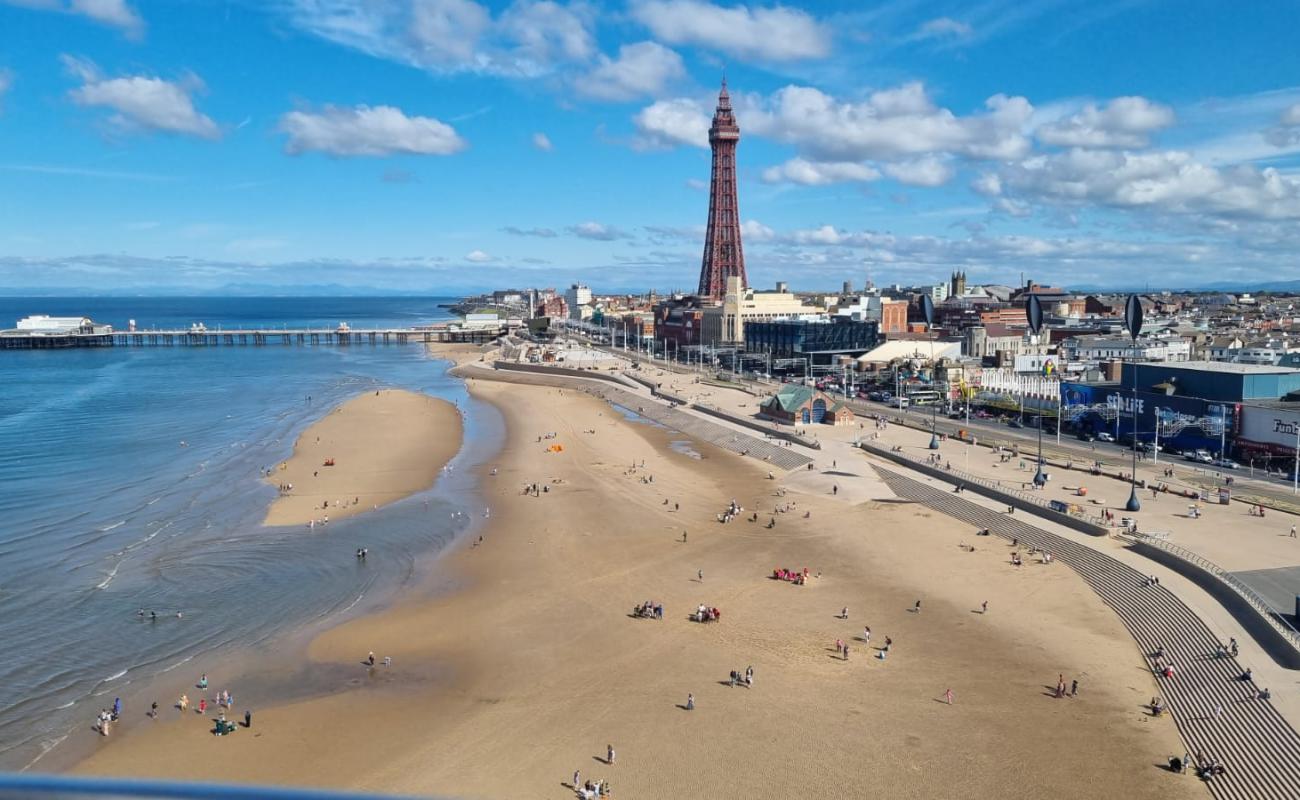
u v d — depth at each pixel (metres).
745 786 49.78
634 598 78.56
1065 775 50.34
